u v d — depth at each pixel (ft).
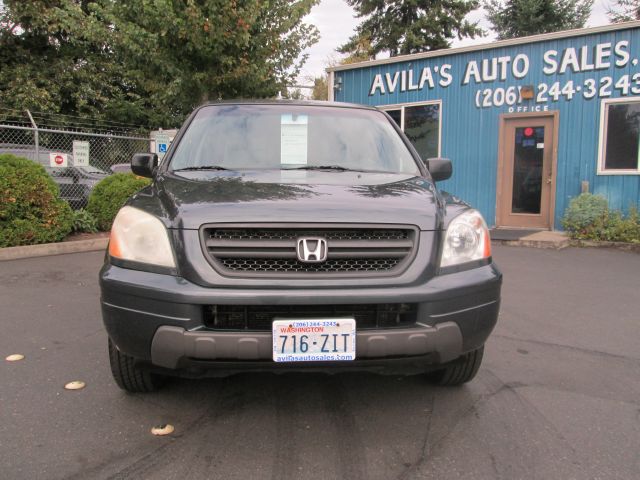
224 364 8.11
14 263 23.76
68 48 65.51
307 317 8.14
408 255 8.55
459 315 8.59
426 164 12.86
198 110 13.08
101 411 9.71
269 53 35.45
